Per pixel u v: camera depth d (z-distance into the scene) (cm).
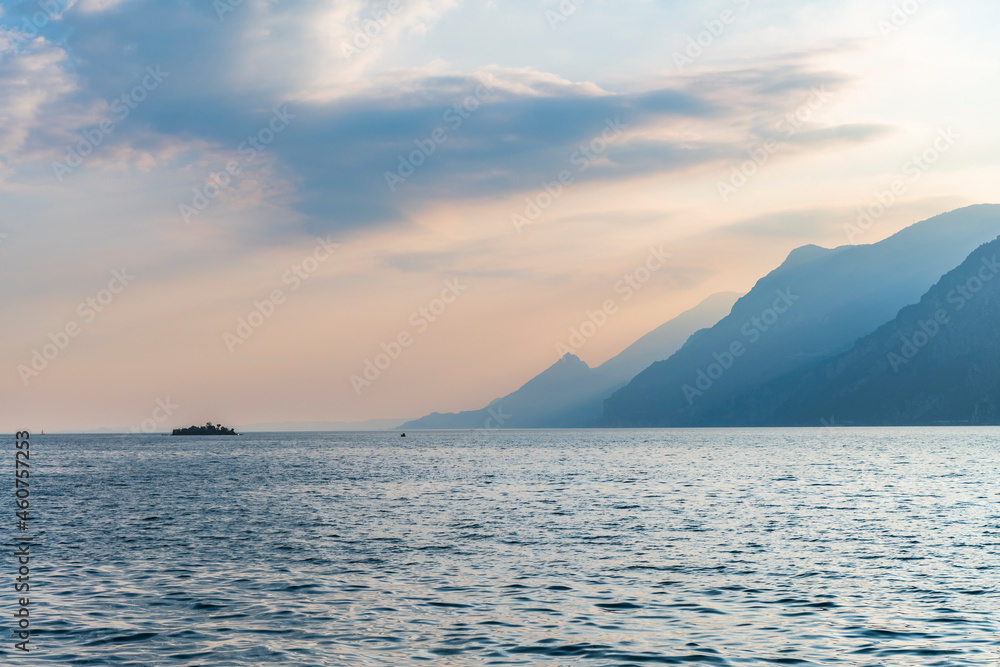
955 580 2591
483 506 5134
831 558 3033
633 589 2508
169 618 2172
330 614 2205
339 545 3459
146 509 5088
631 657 1797
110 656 1834
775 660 1769
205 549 3375
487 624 2092
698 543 3444
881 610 2203
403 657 1816
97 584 2636
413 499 5684
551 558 3091
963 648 1842
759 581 2614
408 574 2780
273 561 3064
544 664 1758
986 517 4262
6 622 2133
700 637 1956
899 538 3528
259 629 2053
